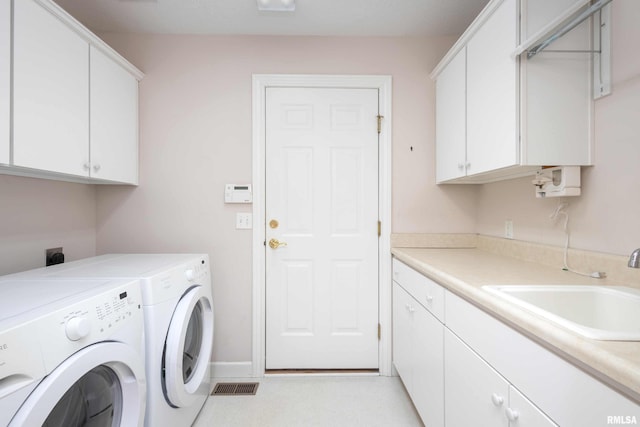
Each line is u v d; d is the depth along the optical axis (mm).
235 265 1925
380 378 1906
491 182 1808
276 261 1962
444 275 1139
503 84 1183
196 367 1518
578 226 1188
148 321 1121
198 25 1817
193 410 1447
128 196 1890
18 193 1399
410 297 1577
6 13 1015
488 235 1841
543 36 1010
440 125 1820
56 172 1245
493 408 829
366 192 1980
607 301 938
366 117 1976
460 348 1025
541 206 1397
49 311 734
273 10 1636
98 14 1706
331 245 1967
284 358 1964
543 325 631
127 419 981
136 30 1861
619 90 1016
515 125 1110
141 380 1021
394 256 1896
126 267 1307
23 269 1424
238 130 1921
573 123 1108
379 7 1662
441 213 1970
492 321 839
